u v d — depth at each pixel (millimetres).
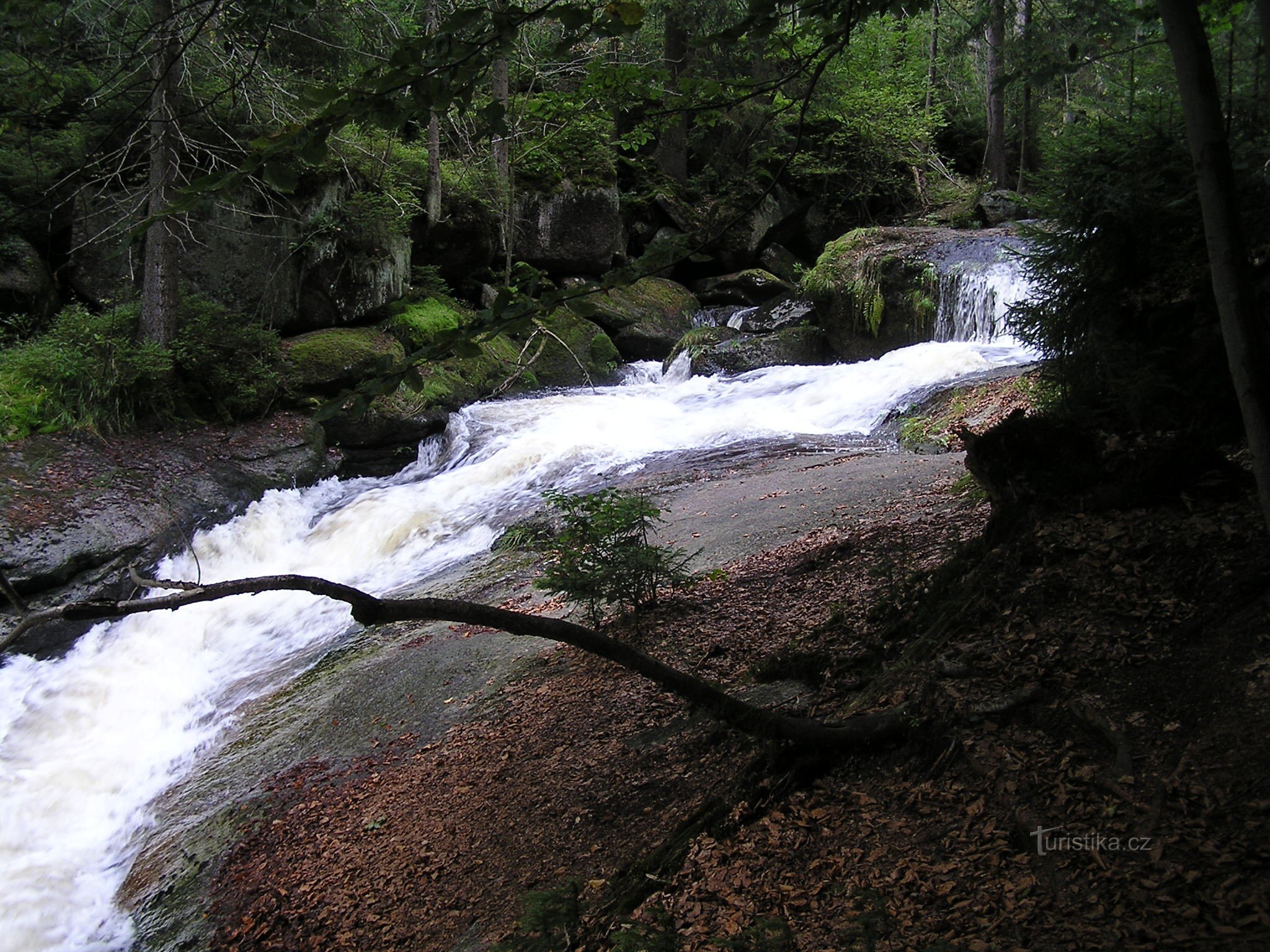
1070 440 5039
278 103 13391
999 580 4766
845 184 24719
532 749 5949
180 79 12352
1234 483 4613
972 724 3998
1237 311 2555
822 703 4898
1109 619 4191
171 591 10891
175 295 13383
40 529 10555
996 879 3207
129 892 6398
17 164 13594
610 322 20047
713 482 11172
